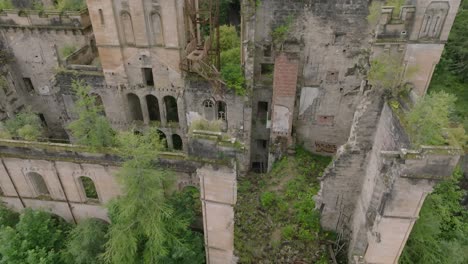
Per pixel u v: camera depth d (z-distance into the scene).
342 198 22.67
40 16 32.09
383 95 18.91
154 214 18.92
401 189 15.73
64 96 31.22
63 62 31.36
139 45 27.97
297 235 23.20
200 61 27.38
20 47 34.19
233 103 27.84
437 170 14.84
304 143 31.45
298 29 26.39
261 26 26.80
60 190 23.48
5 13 32.41
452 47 35.91
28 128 26.80
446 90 34.41
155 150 20.06
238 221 24.55
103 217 24.36
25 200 24.73
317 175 28.09
